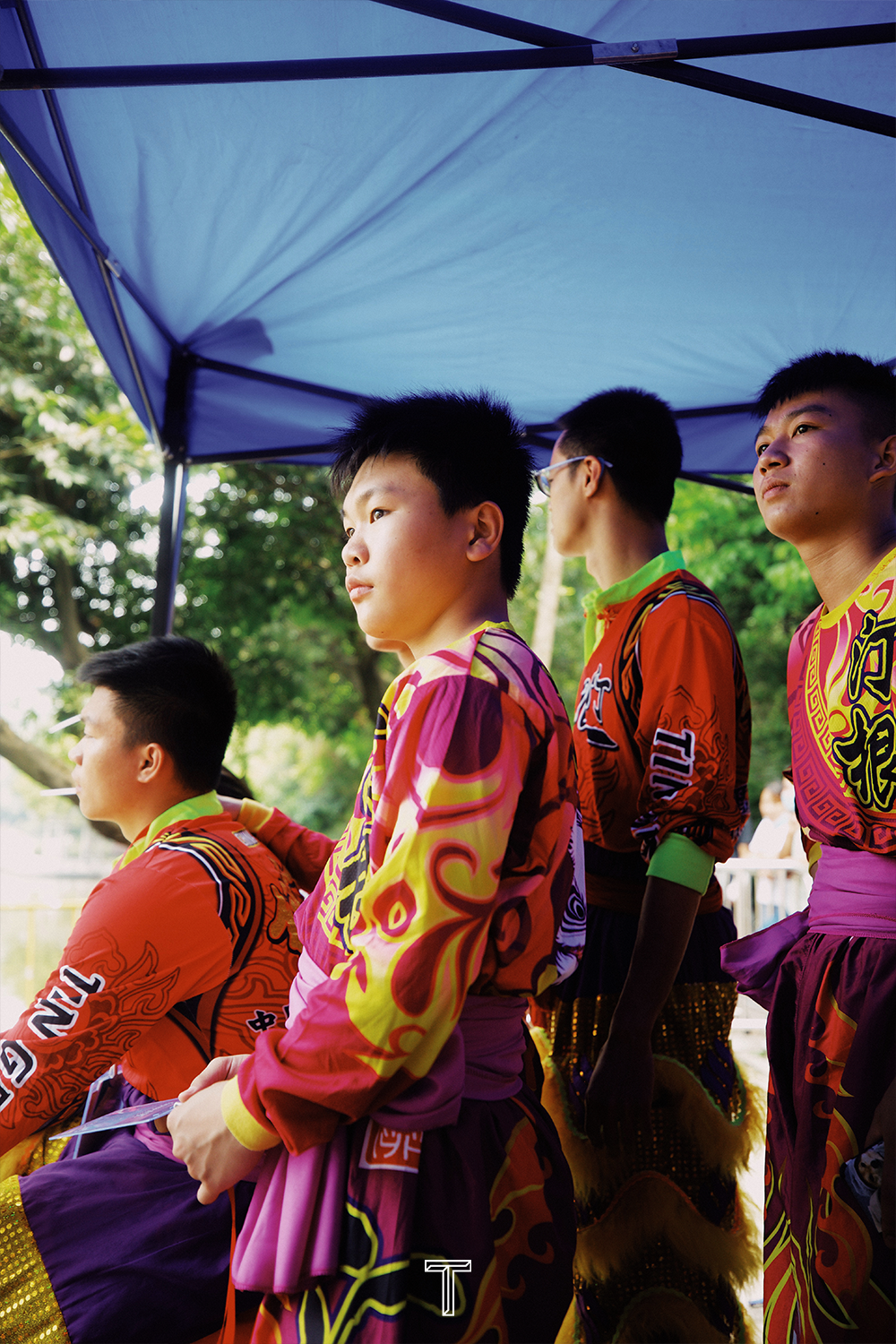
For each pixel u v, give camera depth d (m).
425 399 1.25
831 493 1.45
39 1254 1.42
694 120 2.03
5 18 1.83
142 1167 1.51
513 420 1.29
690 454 3.69
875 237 2.39
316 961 1.13
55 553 8.48
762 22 1.86
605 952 1.79
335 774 15.24
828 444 1.46
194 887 1.56
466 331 3.03
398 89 2.02
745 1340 1.70
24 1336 1.38
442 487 1.18
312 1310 1.00
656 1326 1.65
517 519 1.26
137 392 3.11
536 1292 1.08
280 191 2.39
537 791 1.10
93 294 2.65
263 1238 1.01
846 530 1.47
